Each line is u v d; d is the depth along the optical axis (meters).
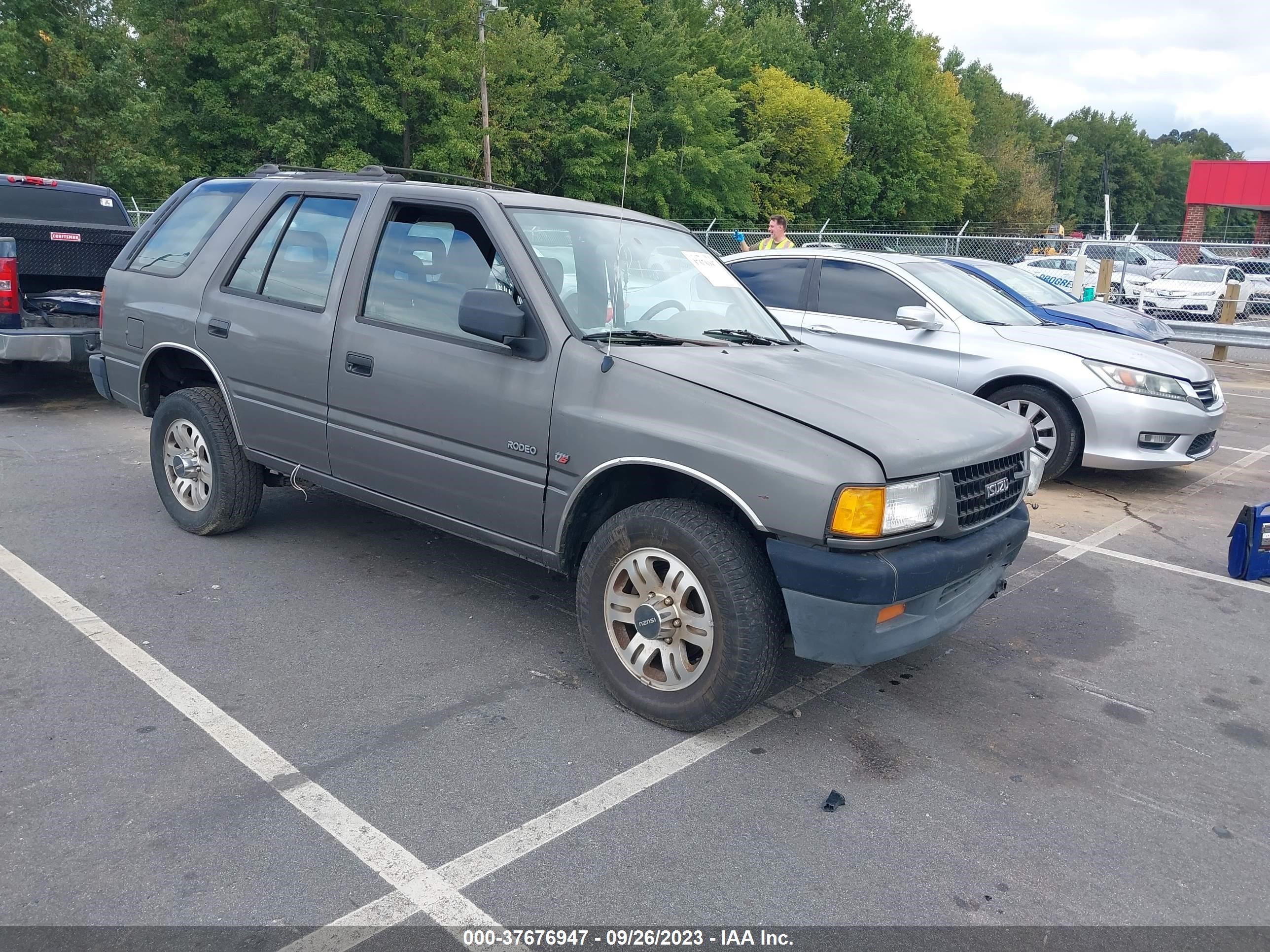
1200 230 39.78
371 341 4.13
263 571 4.82
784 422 3.19
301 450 4.54
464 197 3.98
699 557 3.19
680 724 3.38
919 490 3.16
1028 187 78.69
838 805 3.04
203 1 32.34
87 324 8.38
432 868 2.64
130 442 7.47
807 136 50.69
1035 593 5.15
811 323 7.85
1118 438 6.92
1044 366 7.05
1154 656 4.38
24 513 5.57
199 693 3.57
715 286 4.55
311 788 2.99
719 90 40.19
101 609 4.28
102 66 33.06
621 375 3.45
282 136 32.22
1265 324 16.67
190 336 4.93
